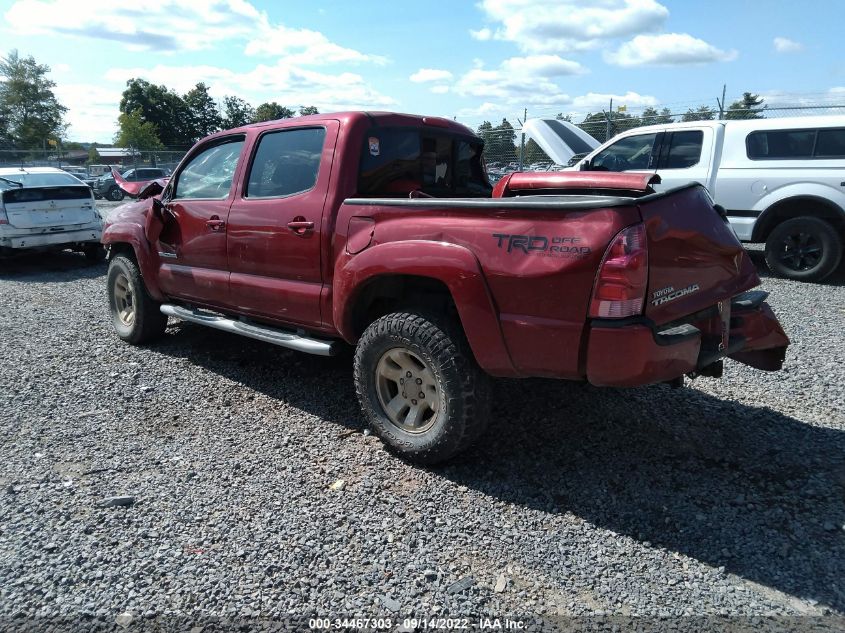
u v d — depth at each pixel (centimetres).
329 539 297
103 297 845
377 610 253
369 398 375
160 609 252
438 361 337
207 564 279
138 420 430
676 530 304
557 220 299
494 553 288
